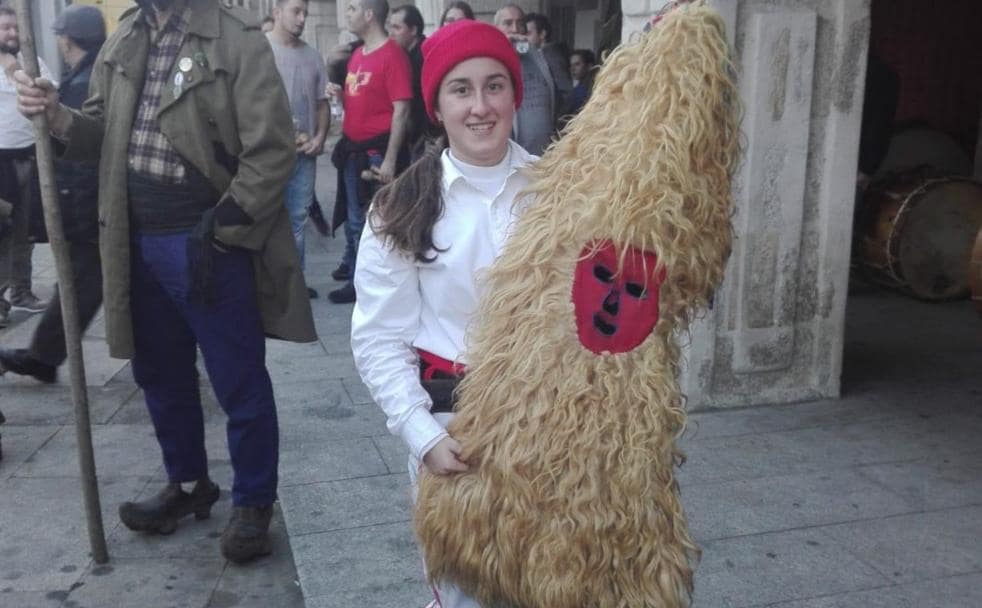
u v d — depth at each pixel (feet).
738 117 5.53
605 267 5.50
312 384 16.75
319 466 13.19
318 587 10.12
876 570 10.36
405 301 6.40
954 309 21.26
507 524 5.71
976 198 21.40
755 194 14.29
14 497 12.81
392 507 11.93
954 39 25.16
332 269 25.76
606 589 5.67
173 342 11.13
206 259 10.04
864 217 21.89
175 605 10.30
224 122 10.04
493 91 6.22
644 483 5.57
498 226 6.27
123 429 15.16
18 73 9.71
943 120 25.63
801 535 11.14
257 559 11.18
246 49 10.02
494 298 5.87
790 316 14.98
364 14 21.11
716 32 5.37
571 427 5.51
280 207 10.53
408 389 6.26
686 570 5.87
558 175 5.76
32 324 20.97
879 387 16.15
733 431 14.23
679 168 5.27
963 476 12.73
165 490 11.84
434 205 6.22
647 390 5.52
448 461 5.93
